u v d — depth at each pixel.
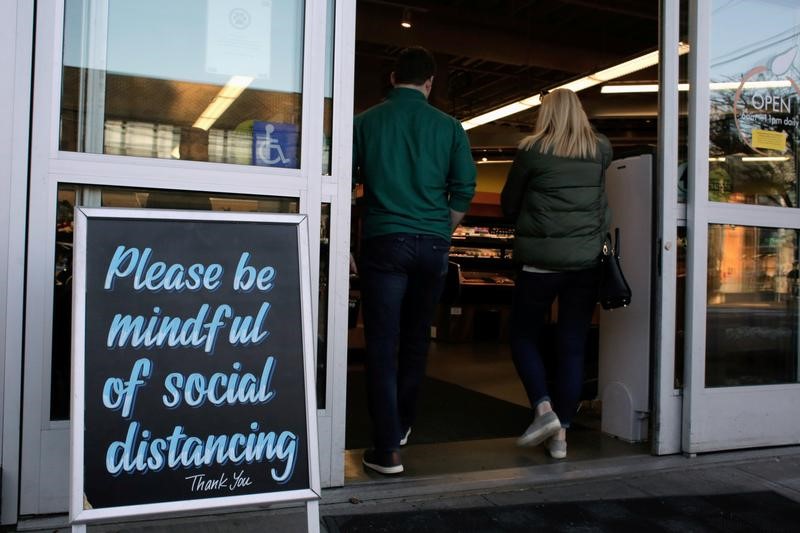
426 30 7.38
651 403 3.46
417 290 2.94
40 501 2.26
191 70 2.50
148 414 1.78
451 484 2.80
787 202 3.65
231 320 1.90
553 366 4.01
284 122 2.61
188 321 1.86
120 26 2.41
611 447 3.46
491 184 11.98
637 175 3.52
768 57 3.61
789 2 3.67
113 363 1.77
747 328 3.51
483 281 8.29
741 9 3.54
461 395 4.64
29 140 2.25
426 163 2.83
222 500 1.79
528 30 7.65
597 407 4.39
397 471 2.87
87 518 1.67
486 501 2.71
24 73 2.24
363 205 2.95
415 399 3.18
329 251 2.64
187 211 1.92
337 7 2.66
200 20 2.52
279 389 1.90
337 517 2.45
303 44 2.61
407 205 2.81
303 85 2.60
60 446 2.28
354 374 5.40
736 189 3.52
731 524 2.54
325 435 2.65
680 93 3.36
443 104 9.12
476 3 7.41
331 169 2.65
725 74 3.49
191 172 2.44
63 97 2.32
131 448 1.74
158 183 2.39
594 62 8.02
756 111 3.57
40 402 2.26
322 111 2.63
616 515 2.60
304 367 1.93
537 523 2.49
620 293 3.09
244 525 2.37
